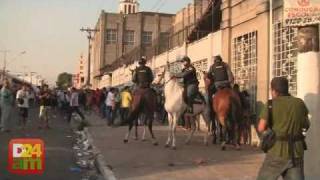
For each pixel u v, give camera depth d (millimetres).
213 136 16812
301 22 9602
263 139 7047
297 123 6898
